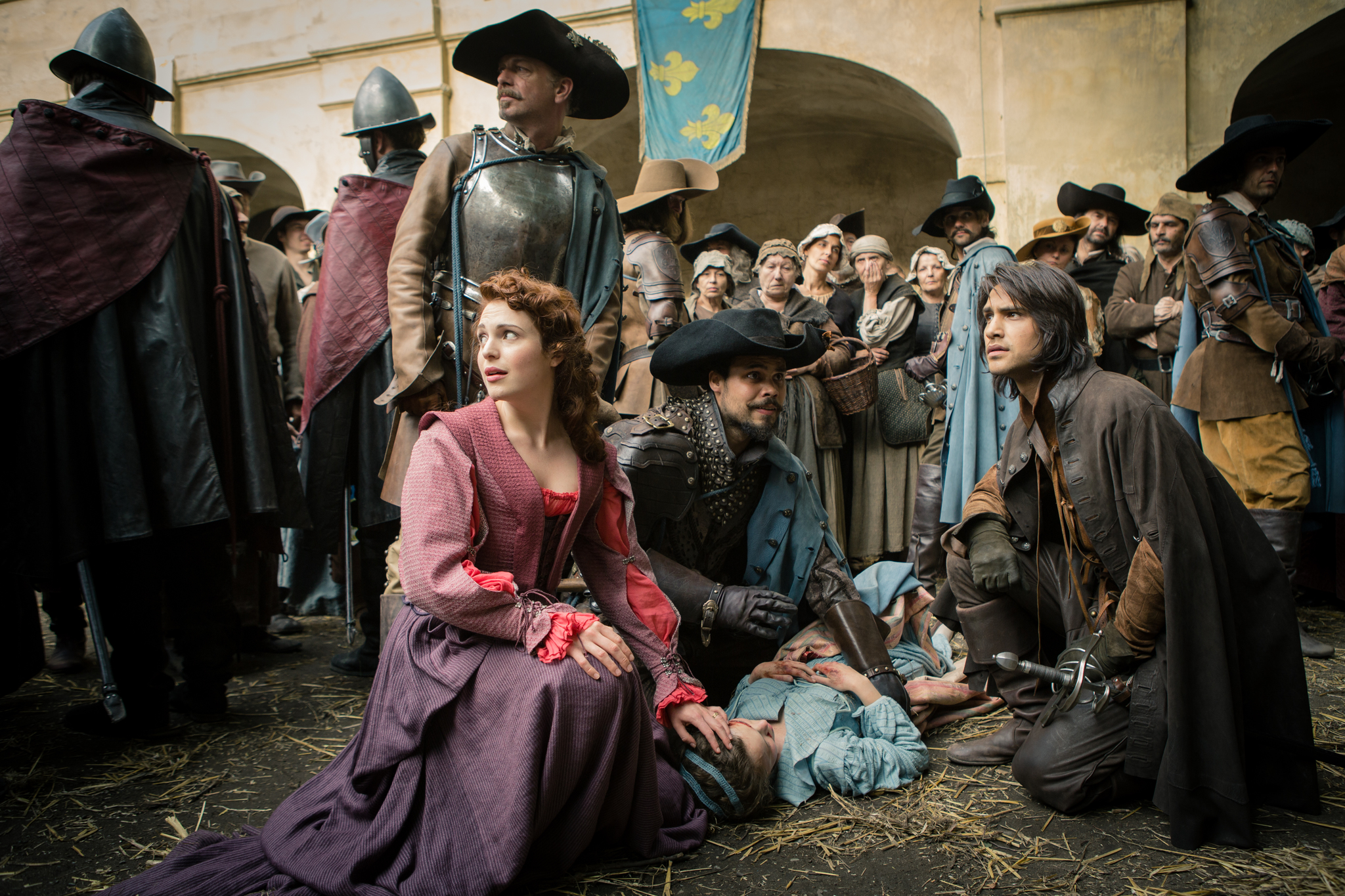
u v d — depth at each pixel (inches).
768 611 98.6
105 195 104.5
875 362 180.9
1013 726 99.3
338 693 130.3
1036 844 79.5
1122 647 85.0
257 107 390.0
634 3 329.7
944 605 109.1
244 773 98.5
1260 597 85.1
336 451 139.6
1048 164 286.0
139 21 402.3
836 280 213.9
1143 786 86.1
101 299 102.7
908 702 100.5
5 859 77.7
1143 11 280.1
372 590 143.0
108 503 101.7
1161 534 81.7
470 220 111.2
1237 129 147.1
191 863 72.9
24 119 102.4
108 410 102.7
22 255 99.4
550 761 68.7
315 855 69.1
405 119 145.3
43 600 141.9
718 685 111.7
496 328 76.1
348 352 137.9
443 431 75.3
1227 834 78.2
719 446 103.9
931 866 75.9
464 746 70.6
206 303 115.7
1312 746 84.0
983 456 161.9
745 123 320.2
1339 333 166.9
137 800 90.7
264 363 123.5
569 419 80.4
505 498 75.7
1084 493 88.1
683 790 83.0
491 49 110.4
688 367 103.0
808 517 108.7
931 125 333.1
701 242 219.1
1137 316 183.3
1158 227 185.0
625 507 85.6
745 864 76.5
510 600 71.6
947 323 183.6
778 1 320.8
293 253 275.6
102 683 106.7
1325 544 174.6
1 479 98.4
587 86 116.4
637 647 85.7
